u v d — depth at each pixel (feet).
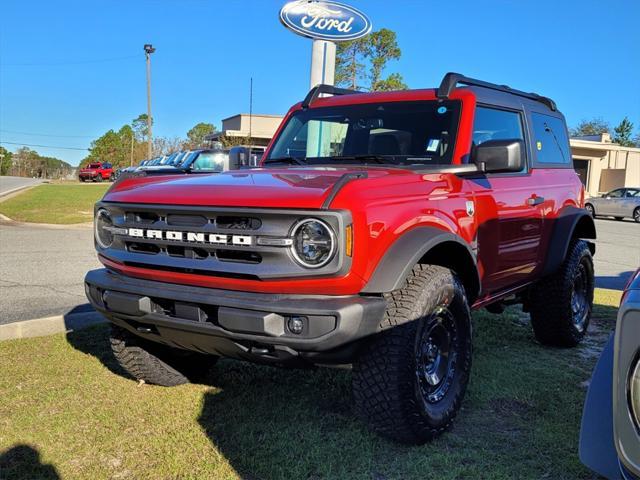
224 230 10.30
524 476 10.31
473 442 11.61
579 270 18.70
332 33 34.47
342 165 13.94
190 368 14.43
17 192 107.76
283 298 10.03
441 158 13.69
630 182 147.84
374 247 10.26
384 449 11.25
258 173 12.34
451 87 14.34
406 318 10.75
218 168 61.52
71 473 10.23
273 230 9.95
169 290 10.91
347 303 9.84
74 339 17.69
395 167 12.72
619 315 6.48
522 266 15.69
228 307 10.12
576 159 142.20
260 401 13.43
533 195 15.85
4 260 33.91
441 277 11.49
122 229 11.82
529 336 19.69
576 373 15.76
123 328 13.03
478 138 14.33
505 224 14.48
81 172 187.62
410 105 14.82
